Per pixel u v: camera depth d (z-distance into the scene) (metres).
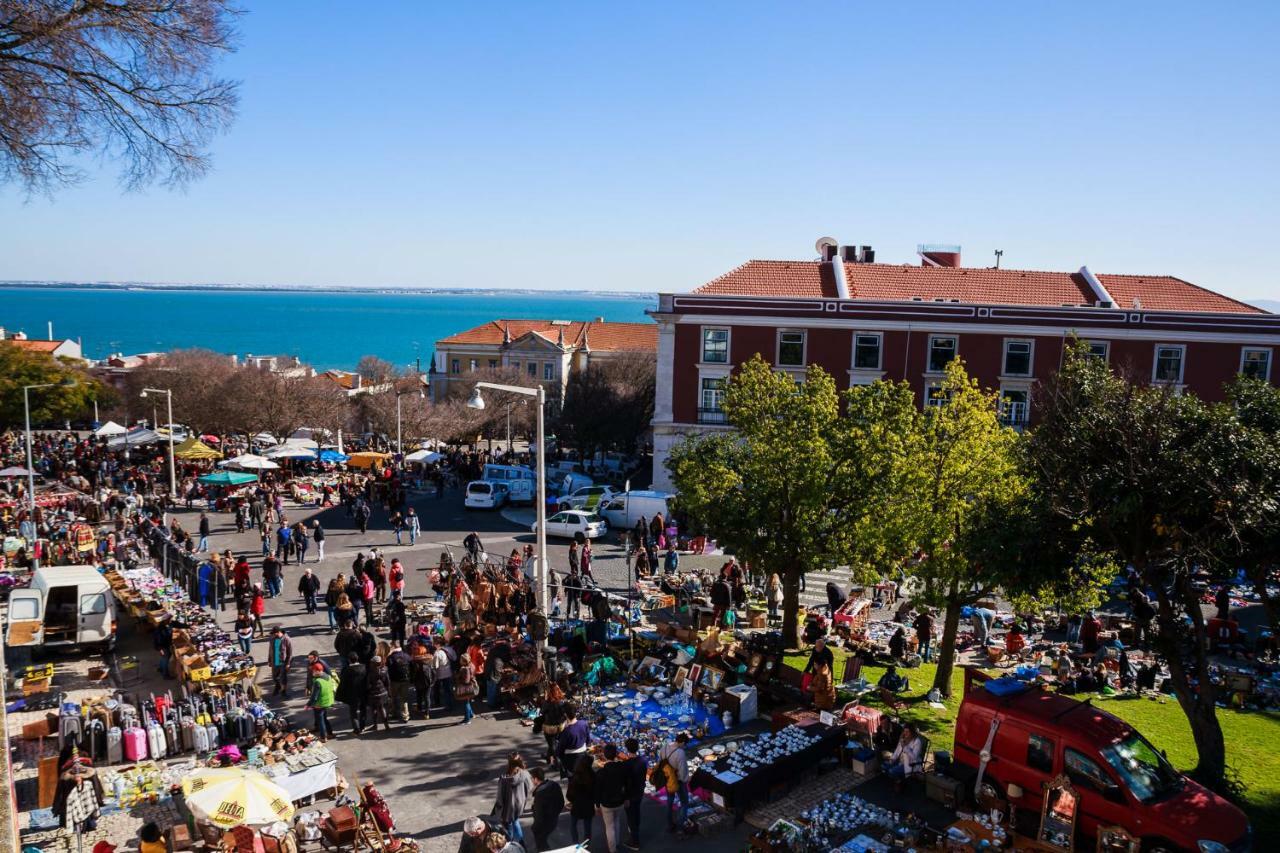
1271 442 14.67
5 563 31.31
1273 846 14.40
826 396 22.36
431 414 66.50
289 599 29.03
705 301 43.16
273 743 17.53
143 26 9.22
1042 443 16.53
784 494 21.94
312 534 39.16
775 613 27.38
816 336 42.81
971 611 25.11
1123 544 15.95
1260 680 21.88
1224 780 15.92
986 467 19.17
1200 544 14.55
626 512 40.94
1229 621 24.38
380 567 28.91
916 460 19.64
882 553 20.48
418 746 18.25
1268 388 16.52
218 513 43.44
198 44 9.71
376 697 18.75
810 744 16.52
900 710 19.66
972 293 44.81
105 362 92.31
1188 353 41.66
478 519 43.38
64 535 34.03
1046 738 14.31
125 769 16.84
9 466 54.19
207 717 18.14
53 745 18.11
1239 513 13.90
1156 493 14.66
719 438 24.69
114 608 24.14
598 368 67.00
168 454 51.06
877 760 17.02
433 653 20.48
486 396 69.81
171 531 35.16
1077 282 46.12
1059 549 16.25
